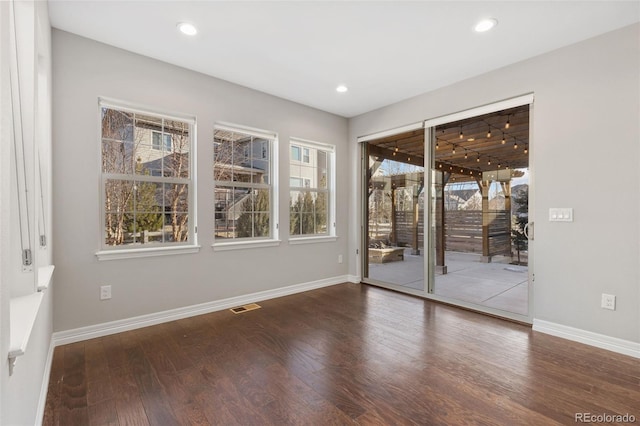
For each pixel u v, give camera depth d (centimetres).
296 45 284
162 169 323
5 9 95
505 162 331
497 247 338
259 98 390
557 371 221
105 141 292
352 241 495
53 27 256
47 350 219
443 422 168
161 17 243
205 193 344
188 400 188
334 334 287
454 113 367
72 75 265
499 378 212
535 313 300
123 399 188
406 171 430
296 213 444
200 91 339
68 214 263
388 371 221
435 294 395
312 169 464
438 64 318
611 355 246
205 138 344
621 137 253
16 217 145
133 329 296
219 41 278
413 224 423
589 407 180
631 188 248
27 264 151
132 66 296
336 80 358
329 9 233
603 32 260
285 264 418
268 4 227
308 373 219
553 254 289
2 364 87
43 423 167
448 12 235
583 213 271
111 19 246
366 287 461
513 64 315
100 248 282
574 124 277
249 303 381
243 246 374
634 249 246
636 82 246
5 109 92
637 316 244
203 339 275
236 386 203
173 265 322
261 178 404
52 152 253
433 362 234
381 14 238
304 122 439
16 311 128
